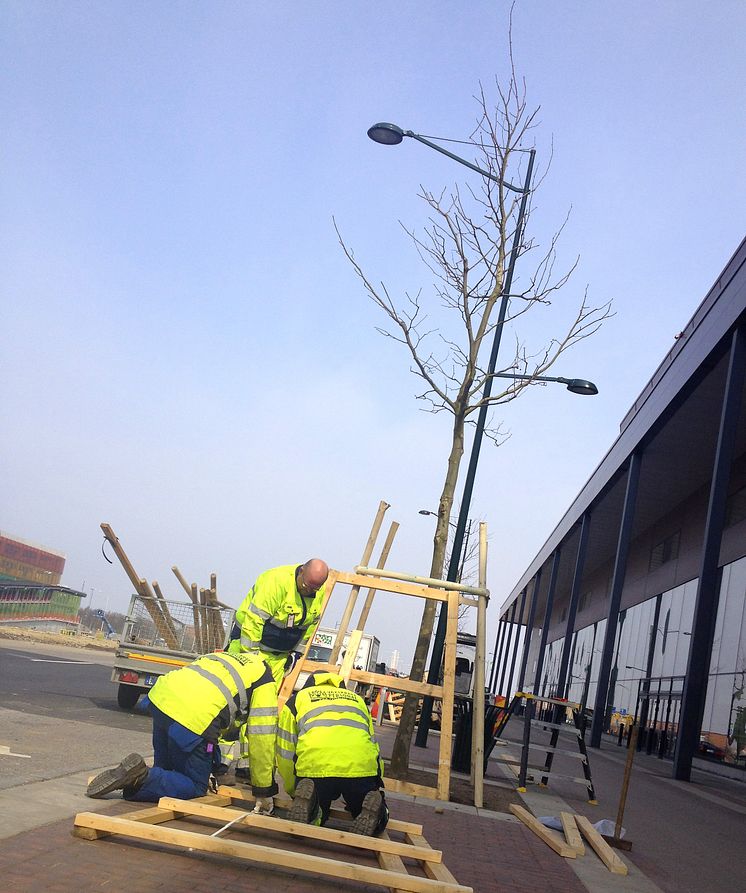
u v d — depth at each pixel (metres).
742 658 27.05
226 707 6.65
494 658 95.00
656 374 32.06
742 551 29.02
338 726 6.66
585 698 56.44
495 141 14.31
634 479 33.75
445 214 13.82
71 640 48.34
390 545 12.76
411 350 14.09
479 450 17.94
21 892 4.16
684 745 21.11
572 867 7.49
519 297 15.00
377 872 5.22
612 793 14.76
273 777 6.76
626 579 48.97
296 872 5.55
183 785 6.54
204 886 4.84
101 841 5.41
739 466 31.45
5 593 56.69
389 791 10.20
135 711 15.65
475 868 6.68
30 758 8.13
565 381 16.33
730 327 21.94
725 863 9.45
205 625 16.36
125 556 16.06
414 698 12.13
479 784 10.37
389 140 15.33
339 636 11.13
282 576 8.41
